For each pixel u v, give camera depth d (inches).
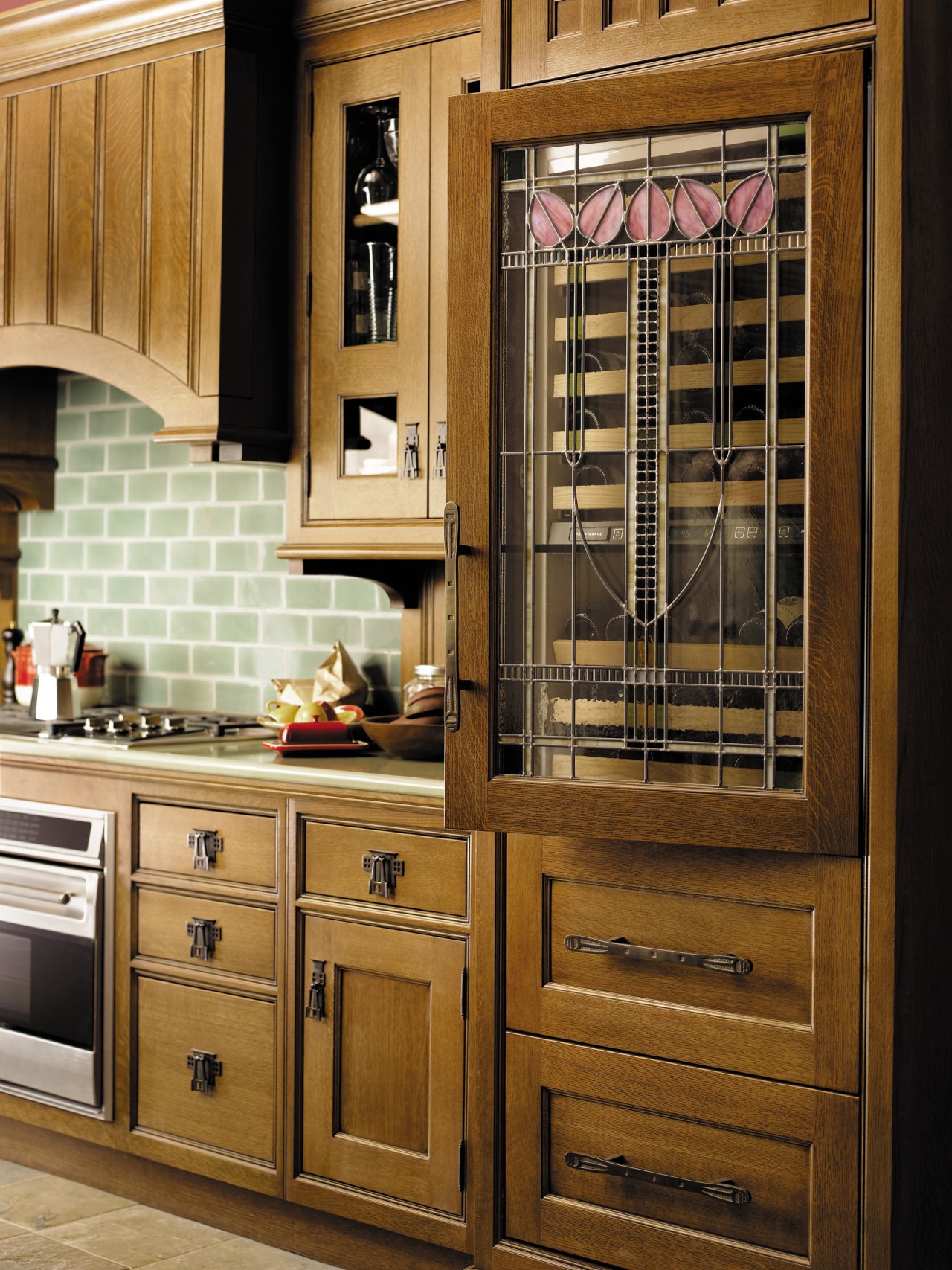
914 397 76.6
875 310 75.5
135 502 146.1
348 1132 100.7
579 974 88.0
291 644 134.5
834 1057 78.7
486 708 84.9
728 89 77.9
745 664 80.7
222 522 139.3
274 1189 104.0
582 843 87.3
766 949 81.2
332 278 116.2
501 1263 90.4
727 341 81.0
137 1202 114.7
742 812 78.5
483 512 84.7
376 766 104.6
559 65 86.9
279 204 119.6
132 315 122.0
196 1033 108.7
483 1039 91.1
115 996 113.3
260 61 117.7
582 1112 88.0
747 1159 82.0
